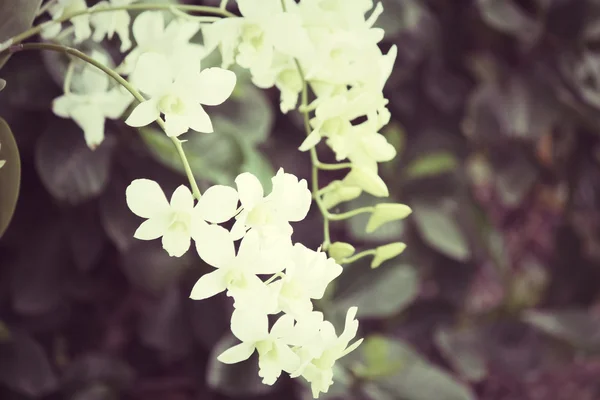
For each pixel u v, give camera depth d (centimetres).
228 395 111
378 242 112
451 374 134
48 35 72
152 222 62
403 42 116
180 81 63
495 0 117
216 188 62
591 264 141
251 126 97
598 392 159
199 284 62
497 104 120
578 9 122
